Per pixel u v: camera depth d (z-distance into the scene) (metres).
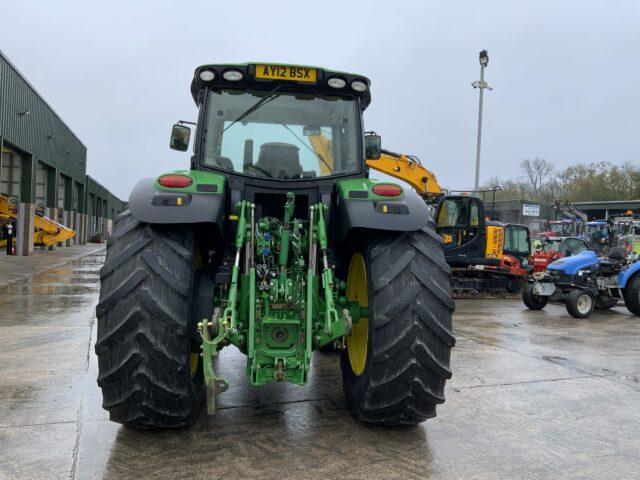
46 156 25.77
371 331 3.14
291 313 3.17
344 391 3.96
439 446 3.28
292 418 3.65
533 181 61.38
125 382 2.92
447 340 3.12
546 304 11.48
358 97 3.97
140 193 3.09
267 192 3.74
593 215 42.22
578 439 3.51
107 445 3.13
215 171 3.75
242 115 3.85
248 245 3.19
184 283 2.96
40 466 2.84
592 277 10.19
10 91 19.86
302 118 3.89
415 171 14.20
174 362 2.90
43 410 3.72
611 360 5.97
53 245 25.66
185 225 3.18
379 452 3.14
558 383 4.87
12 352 5.54
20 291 10.92
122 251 3.03
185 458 2.97
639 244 16.03
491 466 3.03
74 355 5.41
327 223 3.53
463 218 12.93
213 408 2.85
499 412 4.00
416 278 3.12
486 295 13.10
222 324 2.88
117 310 2.89
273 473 2.82
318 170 3.85
